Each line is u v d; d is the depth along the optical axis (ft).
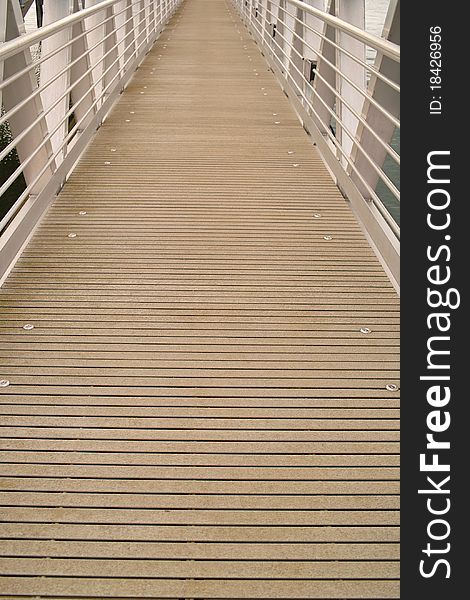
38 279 9.62
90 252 10.48
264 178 14.01
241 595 4.96
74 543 5.37
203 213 12.10
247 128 17.72
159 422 6.77
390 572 5.21
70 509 5.70
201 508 5.73
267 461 6.27
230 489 5.93
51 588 4.99
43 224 11.46
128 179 13.71
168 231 11.30
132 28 25.73
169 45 32.86
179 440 6.52
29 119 11.35
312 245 10.94
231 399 7.14
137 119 18.33
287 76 21.57
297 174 14.33
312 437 6.61
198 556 5.28
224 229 11.43
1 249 9.41
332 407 7.06
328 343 8.23
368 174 12.81
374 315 8.88
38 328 8.40
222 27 41.83
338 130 14.37
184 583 5.05
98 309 8.86
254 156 15.42
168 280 9.67
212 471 6.13
